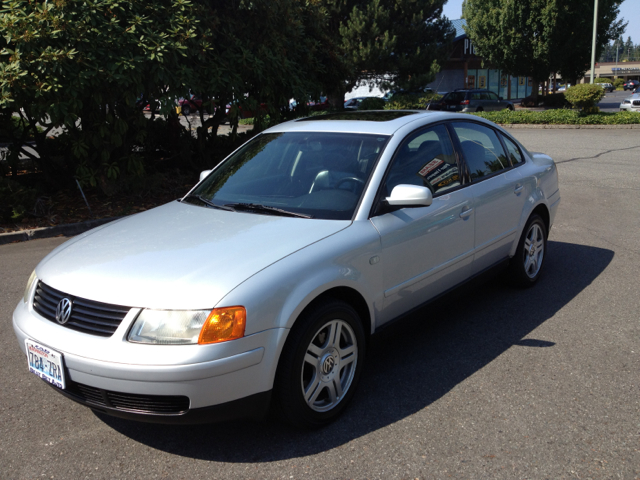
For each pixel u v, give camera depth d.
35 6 7.66
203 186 4.11
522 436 2.85
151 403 2.54
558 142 16.77
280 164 3.89
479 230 4.18
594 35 26.38
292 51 11.09
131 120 9.23
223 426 3.04
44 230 7.79
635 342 3.92
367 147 3.68
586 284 5.14
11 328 4.48
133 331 2.52
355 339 3.13
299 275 2.78
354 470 2.62
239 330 2.53
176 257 2.86
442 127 4.15
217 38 9.65
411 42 28.44
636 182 10.11
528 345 3.93
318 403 3.01
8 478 2.63
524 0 31.95
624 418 2.99
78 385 2.66
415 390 3.36
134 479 2.61
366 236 3.19
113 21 7.79
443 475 2.57
